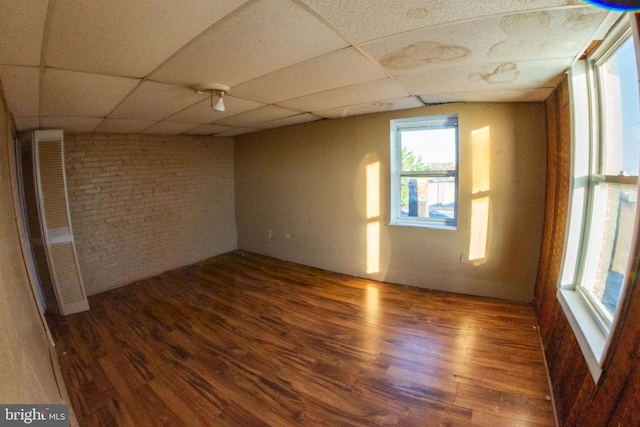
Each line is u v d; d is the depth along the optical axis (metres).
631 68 1.39
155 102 2.47
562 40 1.46
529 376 2.01
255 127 4.43
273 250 5.05
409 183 3.61
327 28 1.32
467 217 3.17
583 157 1.89
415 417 1.72
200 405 1.88
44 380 1.20
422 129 3.44
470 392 1.89
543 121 2.74
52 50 1.36
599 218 1.82
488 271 3.15
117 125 3.38
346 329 2.72
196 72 1.80
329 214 4.21
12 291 1.09
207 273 4.42
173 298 3.57
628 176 1.38
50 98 2.08
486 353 2.27
